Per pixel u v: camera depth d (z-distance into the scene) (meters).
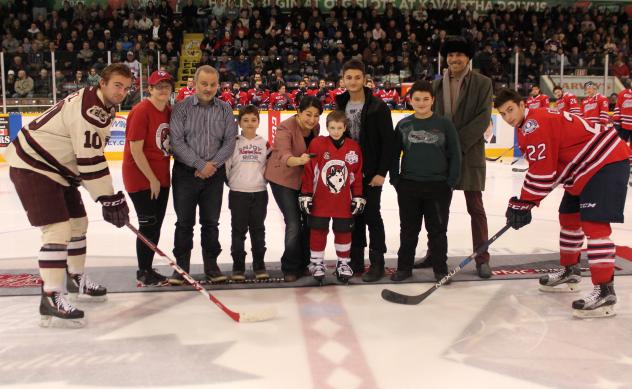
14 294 3.82
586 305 3.35
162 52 16.16
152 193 3.85
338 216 3.94
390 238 5.68
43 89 12.57
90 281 3.73
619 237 5.51
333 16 17.58
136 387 2.52
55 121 3.23
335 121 3.84
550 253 4.94
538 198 3.52
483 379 2.60
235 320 3.31
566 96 10.58
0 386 2.53
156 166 3.91
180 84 17.11
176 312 3.49
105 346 2.98
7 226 6.22
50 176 3.26
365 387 2.52
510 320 3.34
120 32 16.67
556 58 13.77
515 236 5.65
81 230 3.69
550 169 3.44
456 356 2.84
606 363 2.76
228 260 4.81
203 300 3.72
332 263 4.66
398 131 4.09
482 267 4.22
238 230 4.09
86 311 3.51
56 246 3.25
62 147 3.26
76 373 2.66
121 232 5.82
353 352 2.89
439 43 15.90
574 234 3.80
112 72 3.17
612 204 3.35
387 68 15.41
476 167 4.21
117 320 3.36
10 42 15.84
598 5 20.02
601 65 13.67
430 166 3.97
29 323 3.31
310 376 2.62
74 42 15.77
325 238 4.02
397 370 2.69
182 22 16.94
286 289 3.95
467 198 4.31
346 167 3.90
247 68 15.32
